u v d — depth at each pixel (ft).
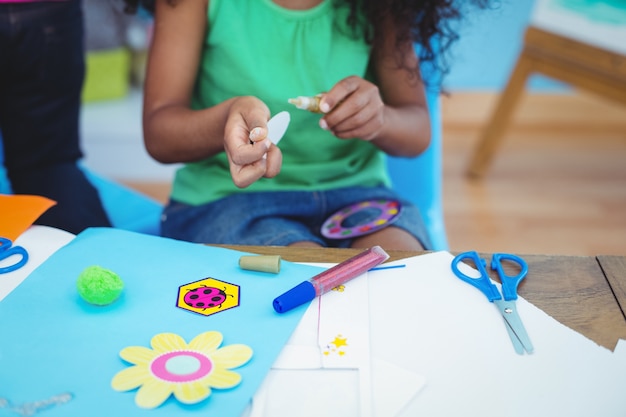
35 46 3.66
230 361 1.74
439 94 4.04
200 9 3.27
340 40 3.43
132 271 2.12
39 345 1.79
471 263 2.24
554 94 9.28
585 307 2.04
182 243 2.30
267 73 3.33
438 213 4.24
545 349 1.85
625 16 6.33
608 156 8.25
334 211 3.37
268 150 2.40
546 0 6.81
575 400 1.69
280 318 1.92
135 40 7.29
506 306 2.01
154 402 1.61
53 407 1.59
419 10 3.43
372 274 2.15
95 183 4.30
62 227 3.37
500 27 8.59
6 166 3.93
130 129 7.11
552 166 8.00
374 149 3.66
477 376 1.76
